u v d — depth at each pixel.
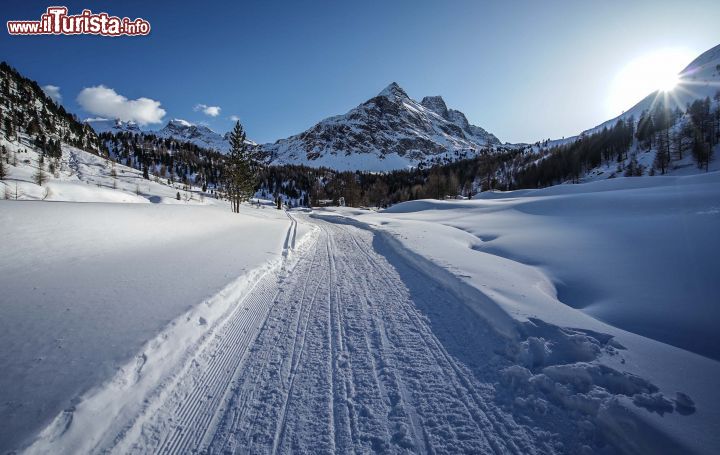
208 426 3.04
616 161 78.50
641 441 2.64
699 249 7.62
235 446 2.82
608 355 3.78
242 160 39.72
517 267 8.30
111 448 2.66
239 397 3.46
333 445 2.85
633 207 16.25
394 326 5.36
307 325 5.37
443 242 12.93
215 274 7.34
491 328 5.09
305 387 3.67
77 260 7.44
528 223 17.05
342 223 29.72
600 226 12.42
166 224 13.38
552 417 3.17
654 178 31.11
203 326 4.87
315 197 105.94
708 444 2.48
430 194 69.81
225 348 4.48
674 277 6.33
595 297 6.30
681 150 61.09
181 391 3.49
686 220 10.67
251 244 12.14
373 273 9.05
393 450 2.81
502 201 36.31
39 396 2.88
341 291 7.32
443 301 6.54
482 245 12.48
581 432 2.96
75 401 2.85
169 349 4.06
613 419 2.87
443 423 3.13
